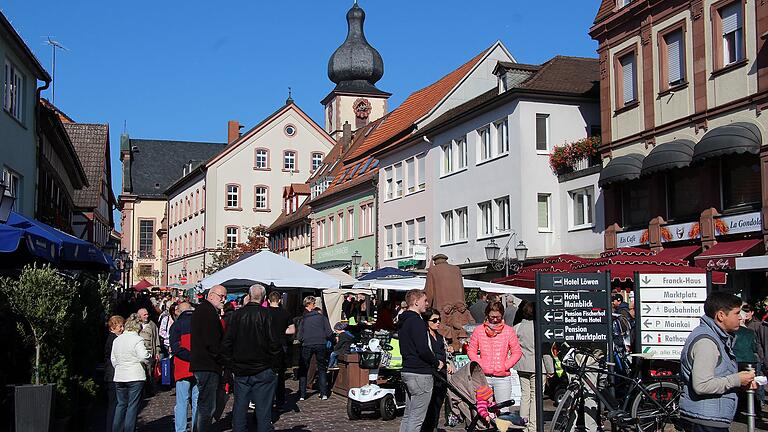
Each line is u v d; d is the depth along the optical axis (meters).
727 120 24.52
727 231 24.31
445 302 15.42
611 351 12.34
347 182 55.22
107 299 17.23
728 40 24.77
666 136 27.02
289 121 82.94
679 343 13.30
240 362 10.79
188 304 13.66
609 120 29.91
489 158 36.34
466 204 38.44
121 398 12.62
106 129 48.62
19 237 13.46
